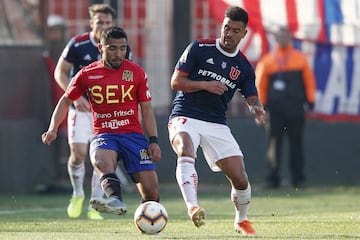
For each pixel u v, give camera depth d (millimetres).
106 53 29719
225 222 35312
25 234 30156
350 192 56906
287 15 61344
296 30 61406
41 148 61250
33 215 41938
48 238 28359
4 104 59156
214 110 30703
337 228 32125
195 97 30641
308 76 57500
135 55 64500
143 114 30344
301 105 57438
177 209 45469
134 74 30156
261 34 61406
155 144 29938
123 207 27703
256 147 62938
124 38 29734
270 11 61406
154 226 28250
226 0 60969
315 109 61906
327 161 62562
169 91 64062
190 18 63344
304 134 62656
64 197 57000
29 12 62500
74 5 65000
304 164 62219
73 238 28250
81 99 38094
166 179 63500
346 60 61250
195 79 30875
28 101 60844
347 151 62344
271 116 57656
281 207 46406
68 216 40844
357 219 35812
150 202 28609
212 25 63656
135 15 64625
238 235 29375
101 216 39344
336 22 61125
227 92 30844
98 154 29609
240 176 30297
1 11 60812
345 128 62281
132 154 29844
